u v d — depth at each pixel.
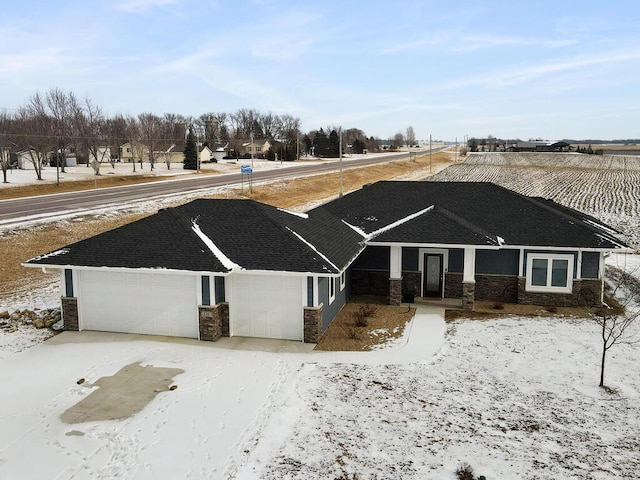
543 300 18.66
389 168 93.88
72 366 13.59
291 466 9.36
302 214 20.31
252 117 153.50
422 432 10.45
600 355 14.24
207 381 12.67
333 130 136.00
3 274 23.23
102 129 96.69
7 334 16.00
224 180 62.38
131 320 15.97
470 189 23.72
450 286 19.61
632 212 44.34
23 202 41.34
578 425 10.74
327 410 11.27
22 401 11.75
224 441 10.12
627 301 19.30
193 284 15.37
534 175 80.75
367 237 19.45
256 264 15.18
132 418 11.00
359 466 9.37
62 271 16.19
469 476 9.09
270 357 14.12
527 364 13.70
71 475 9.13
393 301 18.88
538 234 18.84
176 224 17.25
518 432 10.47
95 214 36.34
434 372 13.21
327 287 16.39
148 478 9.05
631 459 9.59
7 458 9.64
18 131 72.31
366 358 14.07
